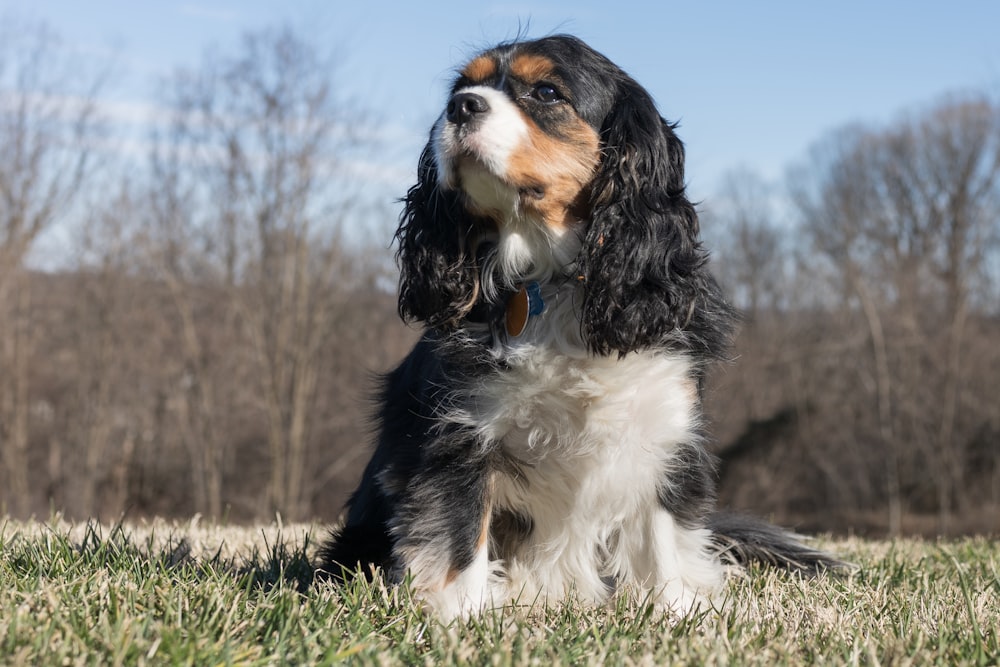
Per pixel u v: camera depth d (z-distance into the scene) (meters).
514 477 3.41
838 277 29.16
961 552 5.31
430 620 2.78
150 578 2.98
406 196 3.75
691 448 3.50
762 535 4.33
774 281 30.00
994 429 26.84
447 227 3.54
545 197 3.37
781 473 26.28
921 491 27.00
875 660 2.38
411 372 3.59
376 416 3.91
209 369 23.67
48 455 23.25
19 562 3.37
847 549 5.47
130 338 23.69
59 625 2.42
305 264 22.66
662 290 3.39
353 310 24.52
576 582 3.57
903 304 27.39
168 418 24.03
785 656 2.44
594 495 3.43
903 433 27.39
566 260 3.46
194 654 2.25
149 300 23.73
